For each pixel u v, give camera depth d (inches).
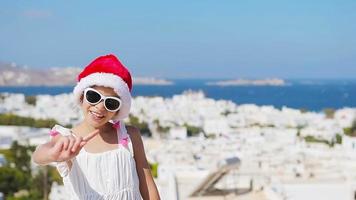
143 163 155.3
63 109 4923.7
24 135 3181.6
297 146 2696.9
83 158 143.5
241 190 912.9
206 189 872.9
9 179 1991.9
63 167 142.6
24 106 5753.0
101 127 150.1
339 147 2647.6
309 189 1091.9
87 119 147.3
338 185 1090.1
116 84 144.4
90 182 143.0
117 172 144.7
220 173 814.5
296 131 3897.6
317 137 3779.5
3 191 1971.0
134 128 157.4
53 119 4050.2
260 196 874.8
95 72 146.6
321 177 1248.8
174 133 3811.5
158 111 5664.4
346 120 4665.4
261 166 1584.6
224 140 2970.0
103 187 143.4
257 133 3659.0
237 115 5364.2
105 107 144.7
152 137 3836.1
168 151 2397.9
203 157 2105.1
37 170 2121.1
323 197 1090.7
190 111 5900.6
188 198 863.1
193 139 3383.4
